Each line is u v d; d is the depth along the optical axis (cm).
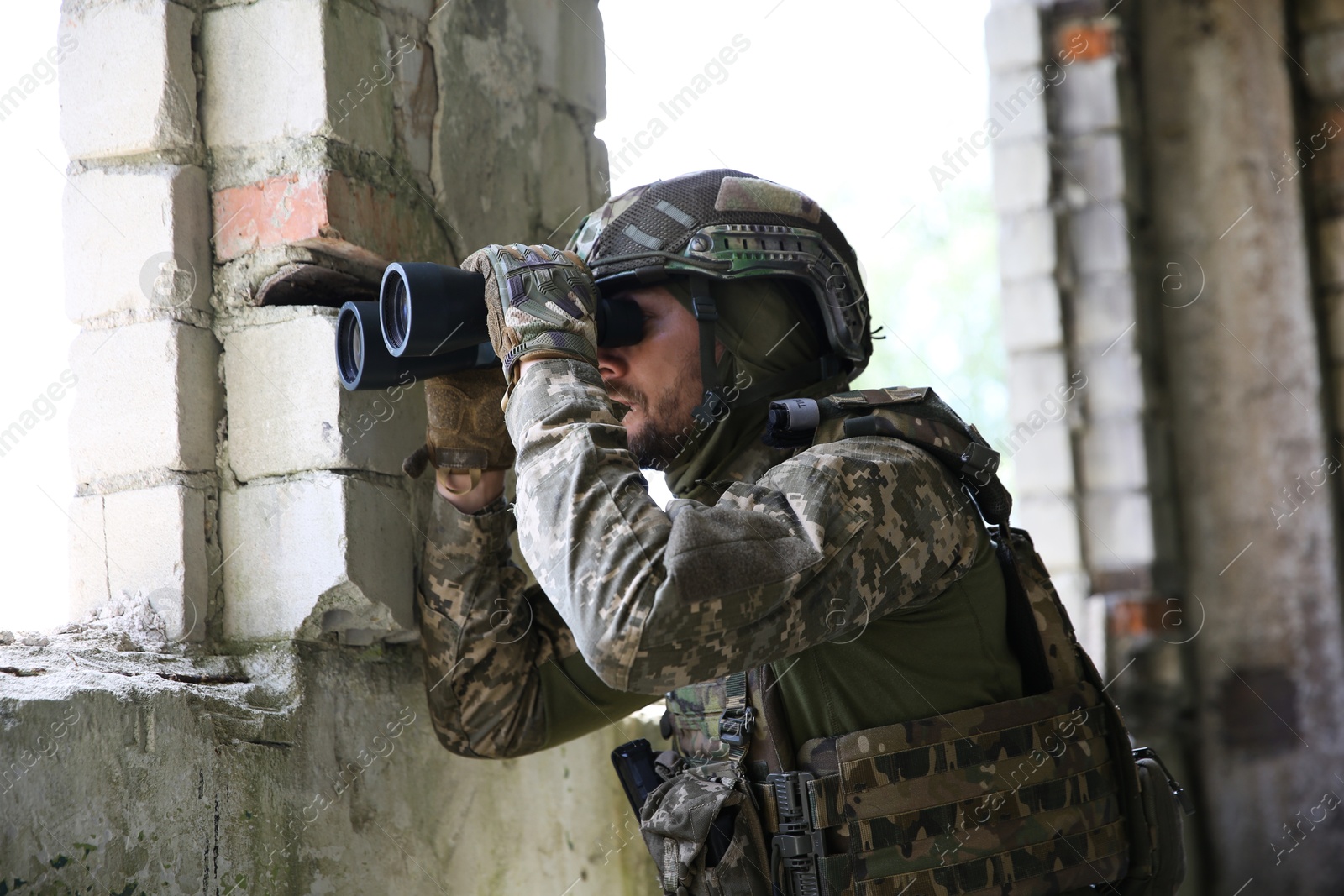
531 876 252
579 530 165
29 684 163
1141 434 633
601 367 210
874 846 178
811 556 166
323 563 203
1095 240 650
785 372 211
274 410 210
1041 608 206
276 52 213
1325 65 644
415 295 176
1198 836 620
